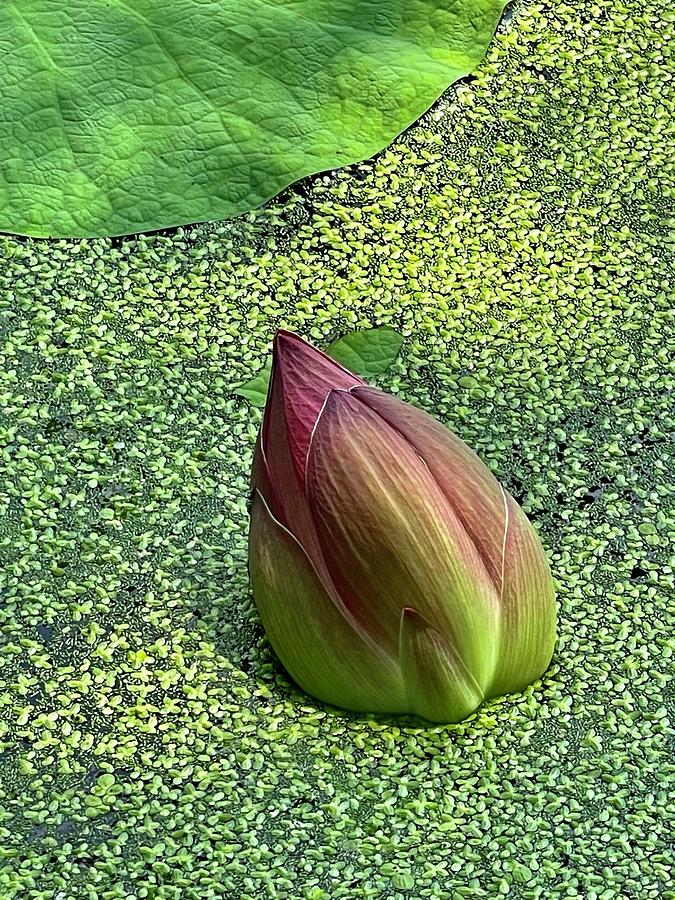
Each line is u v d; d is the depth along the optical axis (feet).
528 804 2.03
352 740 2.06
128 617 2.13
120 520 2.20
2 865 1.99
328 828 2.01
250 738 2.06
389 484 1.97
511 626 2.04
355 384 2.02
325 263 2.43
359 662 2.03
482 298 2.41
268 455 2.01
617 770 2.05
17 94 2.43
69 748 2.05
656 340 2.37
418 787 2.03
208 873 1.99
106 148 2.43
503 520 2.02
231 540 2.19
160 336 2.35
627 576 2.18
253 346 2.35
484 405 2.31
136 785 2.03
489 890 1.98
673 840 2.01
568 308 2.40
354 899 1.97
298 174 2.45
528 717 2.07
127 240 2.42
